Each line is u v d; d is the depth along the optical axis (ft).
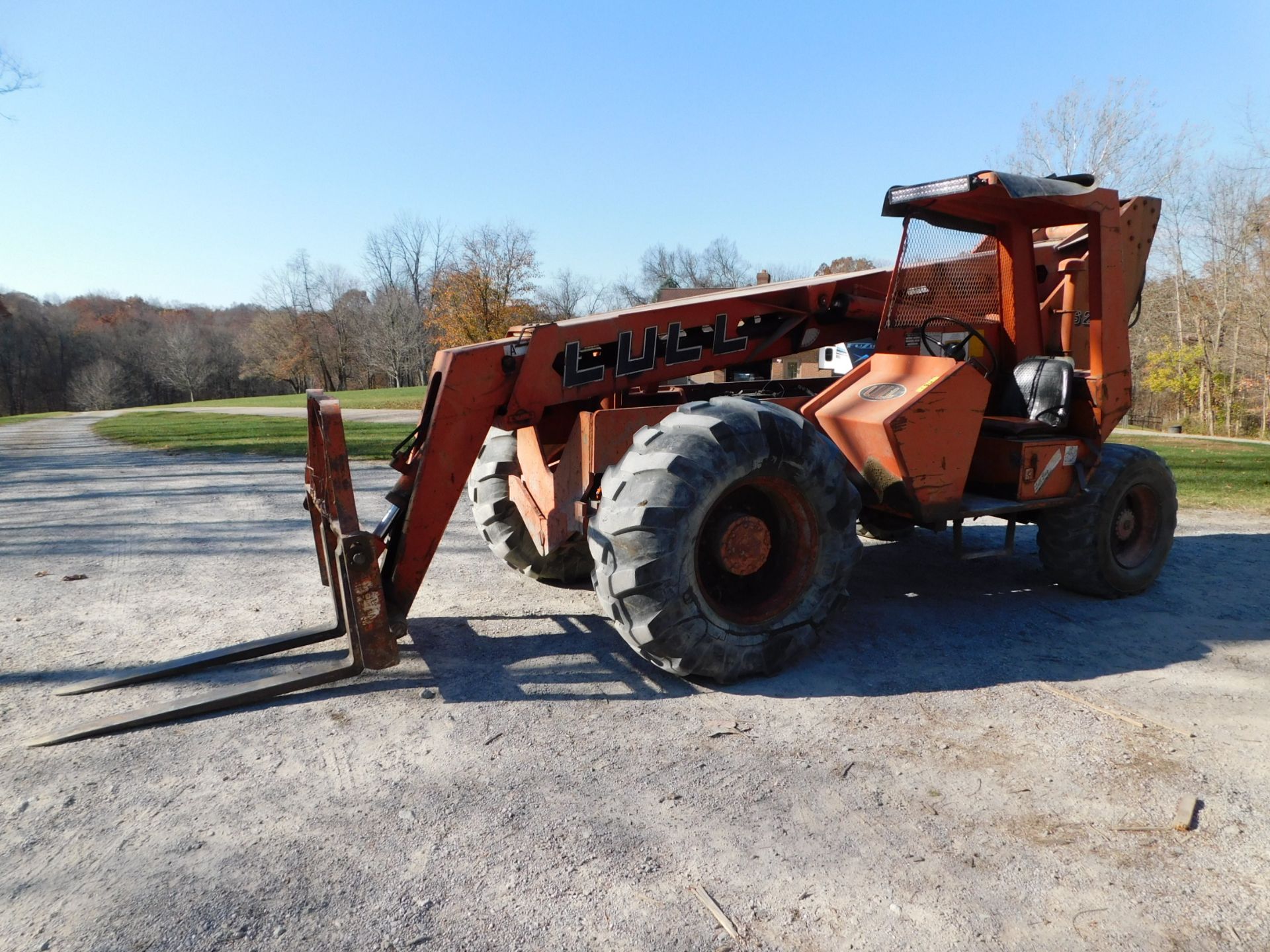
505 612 15.19
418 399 124.88
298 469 38.17
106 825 8.28
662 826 8.23
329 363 268.62
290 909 6.98
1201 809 8.59
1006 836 8.10
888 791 8.92
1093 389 14.96
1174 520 16.51
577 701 11.27
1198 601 15.98
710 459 11.12
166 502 28.53
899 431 12.84
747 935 6.67
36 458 47.91
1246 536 21.99
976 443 13.75
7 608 15.75
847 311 15.20
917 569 18.21
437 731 10.37
